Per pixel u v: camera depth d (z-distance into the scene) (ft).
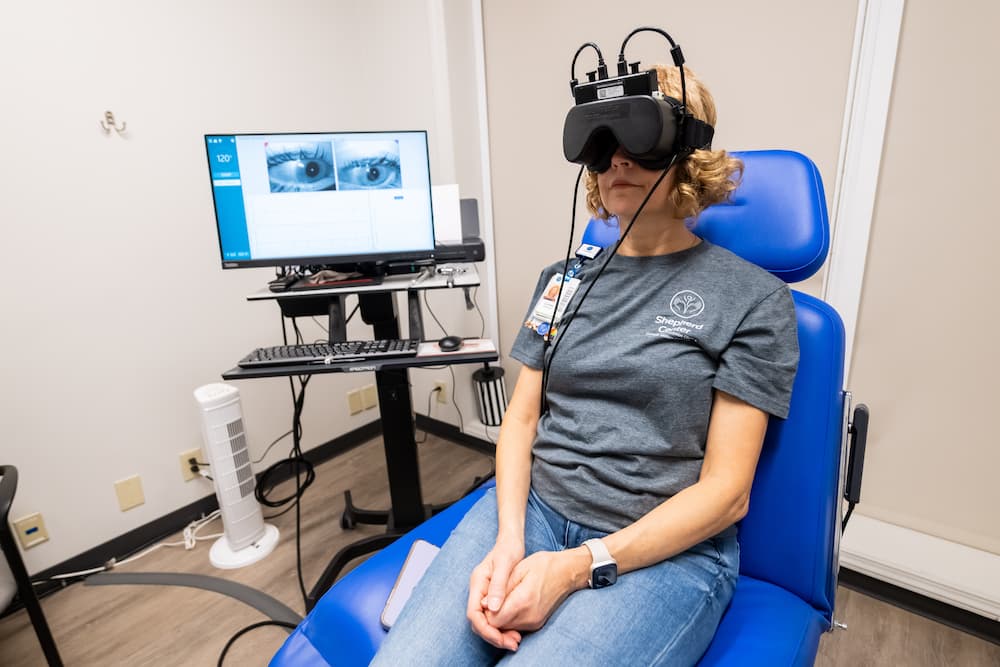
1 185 4.54
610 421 2.66
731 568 2.54
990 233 3.85
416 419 8.33
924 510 4.57
